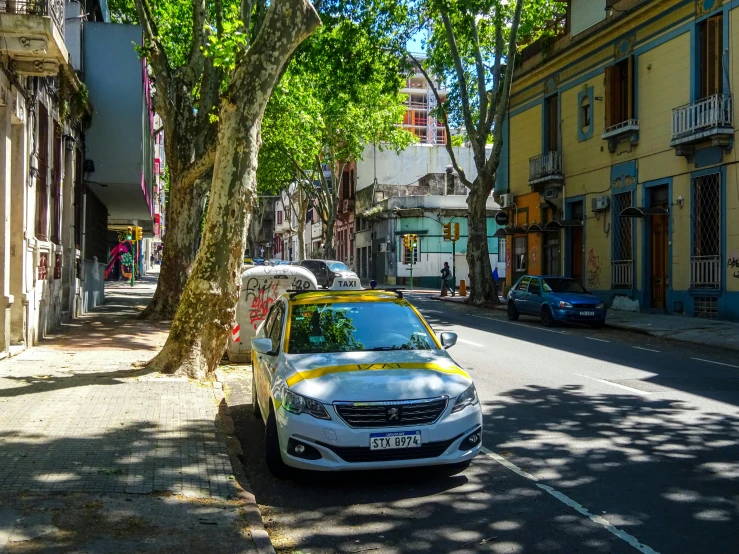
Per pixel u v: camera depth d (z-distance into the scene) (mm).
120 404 7977
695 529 4824
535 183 28750
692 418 8273
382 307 7258
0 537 4258
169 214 18375
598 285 25484
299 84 31406
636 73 23234
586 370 12008
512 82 31797
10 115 11078
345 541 4668
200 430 6988
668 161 21672
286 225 92062
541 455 6695
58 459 5867
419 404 5645
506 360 13195
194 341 9828
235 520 4750
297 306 7188
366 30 24422
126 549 4188
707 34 20141
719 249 19562
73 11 17859
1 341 11289
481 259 28578
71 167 17047
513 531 4809
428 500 5457
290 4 9203
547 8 29469
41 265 13867
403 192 54344
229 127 9461
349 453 5504
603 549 4496
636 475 6055
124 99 18812
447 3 25000
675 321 19625
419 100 89688
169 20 23516
